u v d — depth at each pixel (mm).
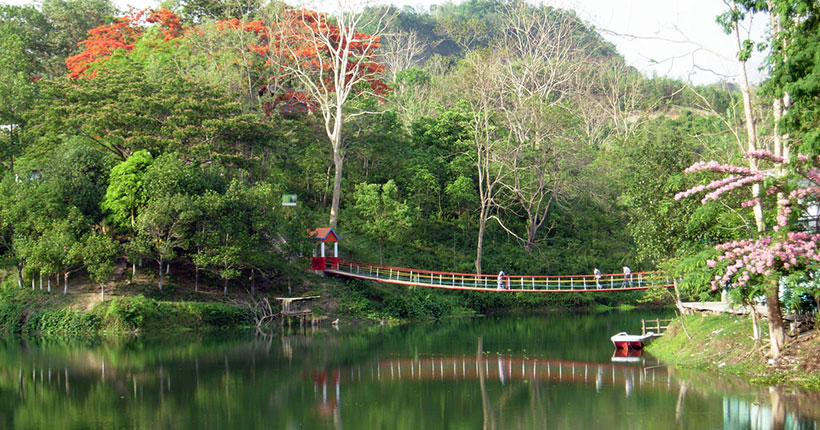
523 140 64500
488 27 135375
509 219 71188
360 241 61125
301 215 52750
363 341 43625
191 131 49062
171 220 44094
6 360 36281
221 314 47219
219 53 59406
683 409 25016
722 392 26922
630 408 25656
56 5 85062
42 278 47000
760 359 29234
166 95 51062
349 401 28031
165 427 24312
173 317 45531
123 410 26578
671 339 37094
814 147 22797
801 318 29891
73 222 44125
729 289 28047
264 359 37156
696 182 31031
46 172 47812
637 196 35781
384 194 57062
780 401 25078
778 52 24484
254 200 47000
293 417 25578
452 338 45094
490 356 38125
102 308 44625
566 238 71062
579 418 24734
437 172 67000
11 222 45375
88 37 78500
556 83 80438
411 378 32469
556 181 62969
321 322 49781
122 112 49375
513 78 72562
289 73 61031
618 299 66125
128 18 72000
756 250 25188
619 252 68812
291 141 61906
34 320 44281
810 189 24219
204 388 30328
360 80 61250
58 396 28797
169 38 66062
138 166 46844
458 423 24578
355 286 54312
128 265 49031
